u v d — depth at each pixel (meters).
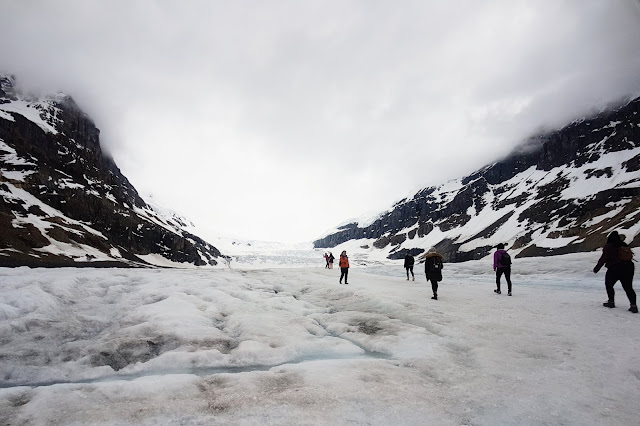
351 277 22.91
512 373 5.48
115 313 9.98
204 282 15.12
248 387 4.89
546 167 170.38
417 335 7.83
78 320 9.00
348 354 7.18
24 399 4.62
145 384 4.95
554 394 4.67
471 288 16.73
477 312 10.30
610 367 5.61
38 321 8.38
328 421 3.92
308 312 11.50
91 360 6.62
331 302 13.33
